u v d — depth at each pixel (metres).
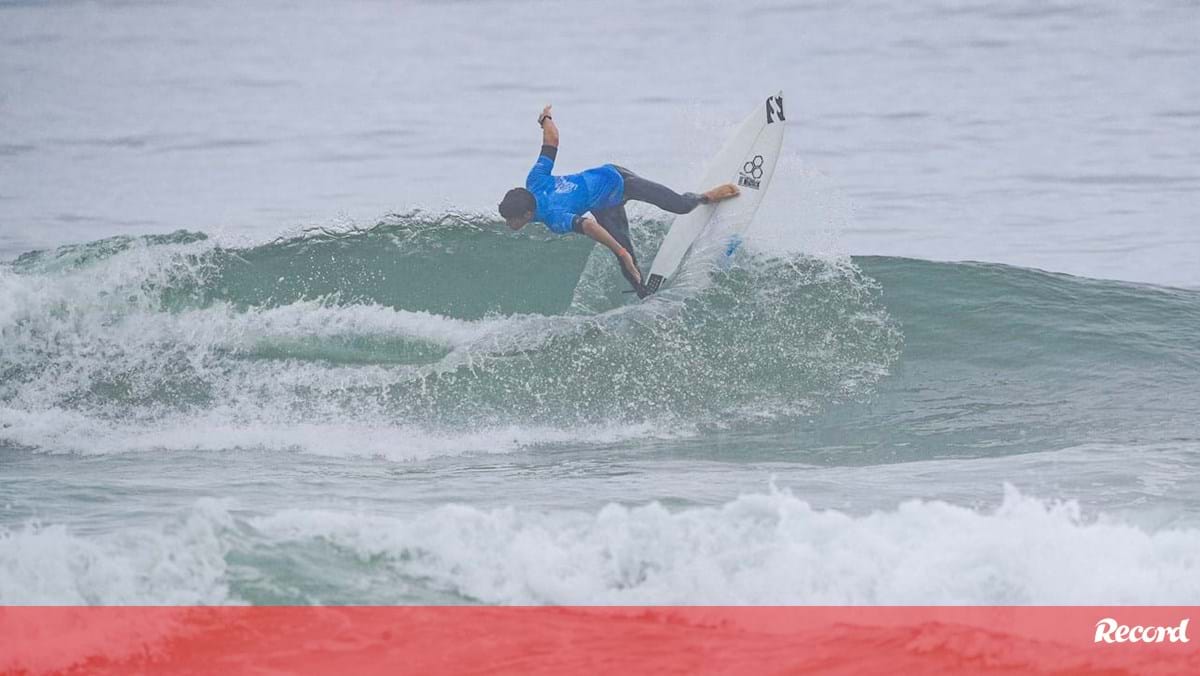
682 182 42.38
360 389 36.06
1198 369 36.72
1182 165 73.62
